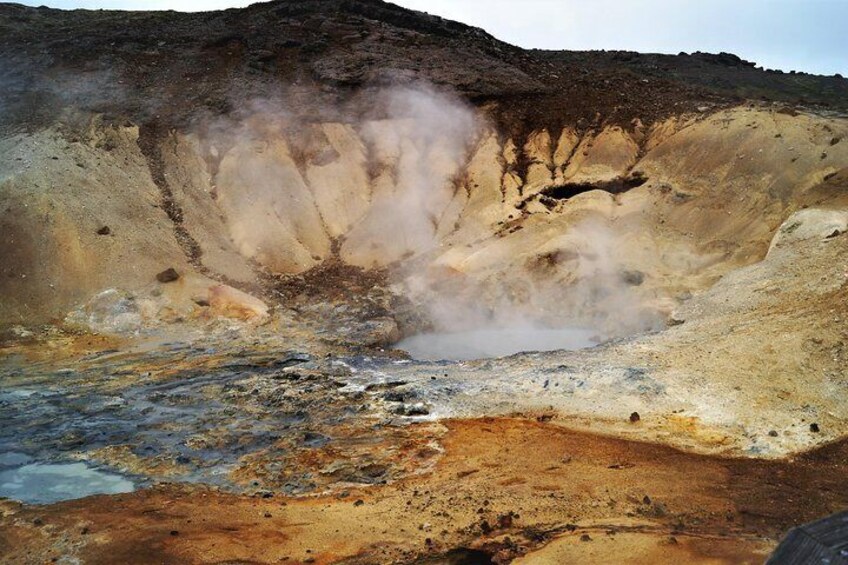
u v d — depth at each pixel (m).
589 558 11.59
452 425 17.41
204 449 16.91
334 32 46.38
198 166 35.44
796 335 18.53
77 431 17.98
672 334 21.16
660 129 36.66
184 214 32.62
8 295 26.91
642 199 32.03
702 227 29.41
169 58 42.22
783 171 29.02
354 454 16.16
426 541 12.39
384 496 14.27
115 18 48.78
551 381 18.95
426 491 14.31
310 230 33.66
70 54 41.09
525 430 16.83
